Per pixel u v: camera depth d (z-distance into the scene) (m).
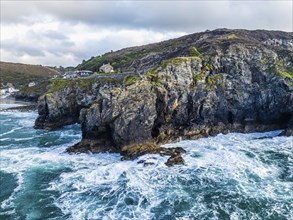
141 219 23.08
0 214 24.52
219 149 38.81
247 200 25.56
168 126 43.72
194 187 28.14
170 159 34.16
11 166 35.44
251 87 50.44
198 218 23.02
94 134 41.22
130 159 35.50
